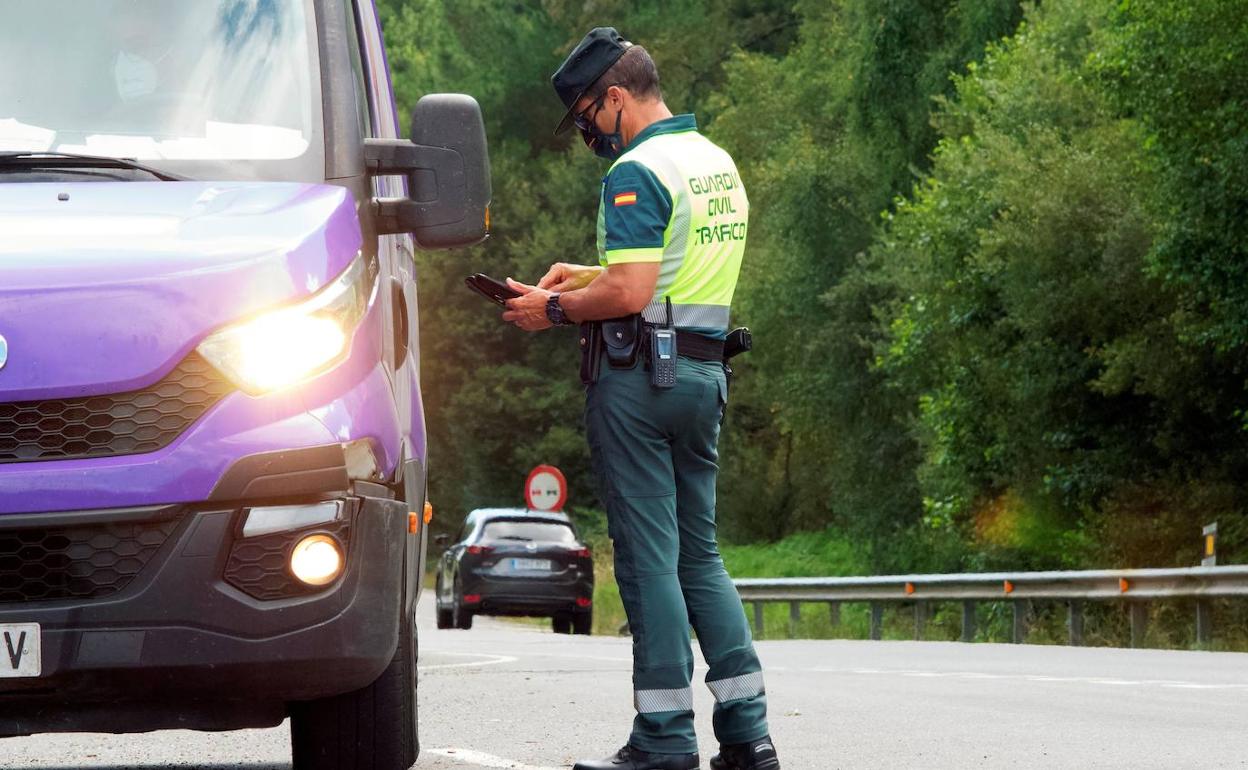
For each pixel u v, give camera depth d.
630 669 27.06
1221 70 45.75
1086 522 56.06
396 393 11.92
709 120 118.00
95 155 11.68
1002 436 58.25
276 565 10.37
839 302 75.69
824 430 78.50
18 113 12.00
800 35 100.25
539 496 71.88
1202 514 52.56
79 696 10.26
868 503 75.94
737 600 12.13
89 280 10.38
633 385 11.70
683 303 11.77
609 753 15.02
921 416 67.75
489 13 127.75
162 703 10.67
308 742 12.41
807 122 91.50
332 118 12.12
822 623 54.66
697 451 11.98
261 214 11.12
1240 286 47.50
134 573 10.20
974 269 57.22
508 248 122.00
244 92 12.21
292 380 10.48
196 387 10.34
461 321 121.25
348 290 10.97
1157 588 38.41
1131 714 18.56
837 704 19.94
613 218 11.62
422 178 12.07
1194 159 47.22
